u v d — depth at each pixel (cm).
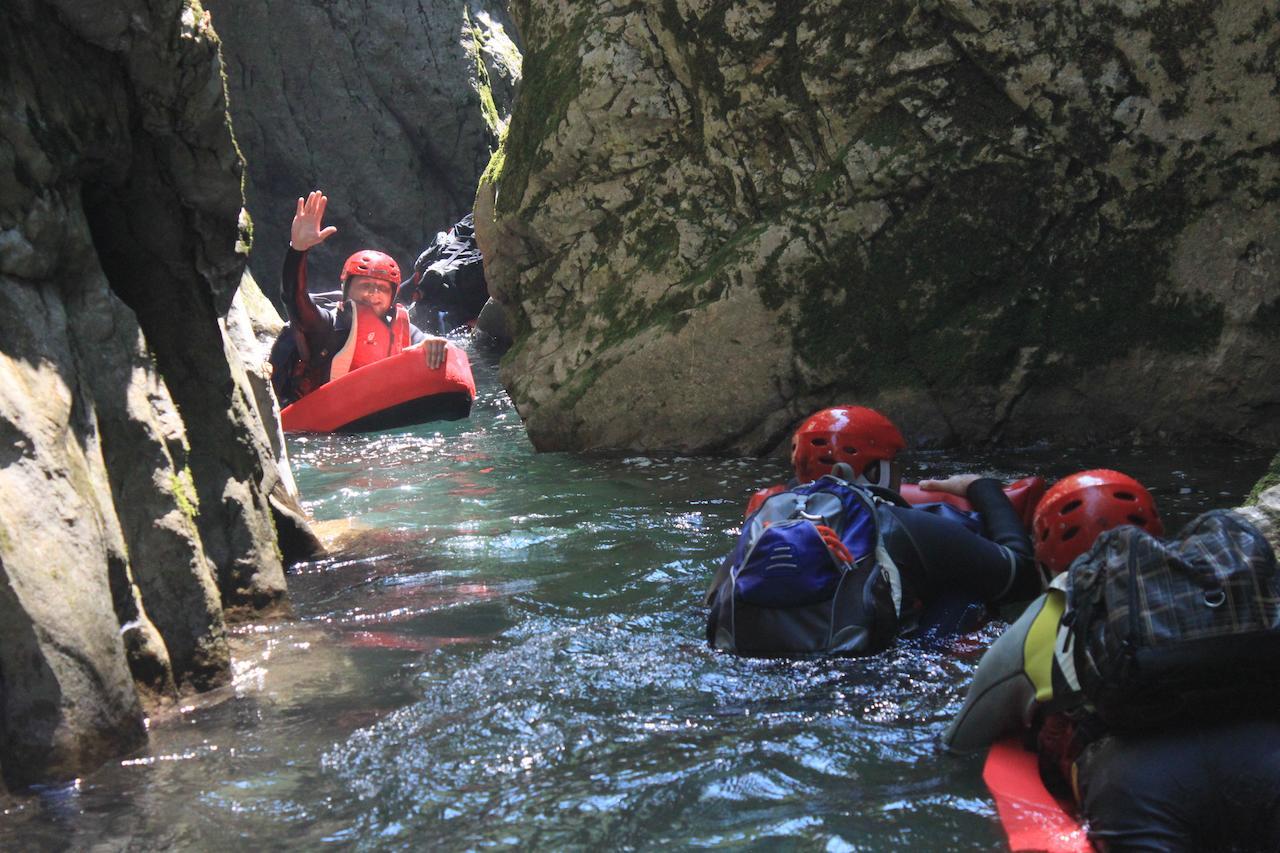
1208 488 650
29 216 386
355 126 1952
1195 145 740
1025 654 326
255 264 1939
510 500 738
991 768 326
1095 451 762
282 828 316
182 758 361
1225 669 273
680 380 850
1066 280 779
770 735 364
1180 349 754
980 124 782
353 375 1026
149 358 440
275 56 1917
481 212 1002
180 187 461
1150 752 282
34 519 350
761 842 297
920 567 450
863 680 408
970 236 790
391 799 331
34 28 399
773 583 439
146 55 427
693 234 876
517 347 960
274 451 633
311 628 494
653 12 887
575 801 325
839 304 815
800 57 823
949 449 795
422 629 489
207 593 429
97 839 312
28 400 363
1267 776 271
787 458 821
